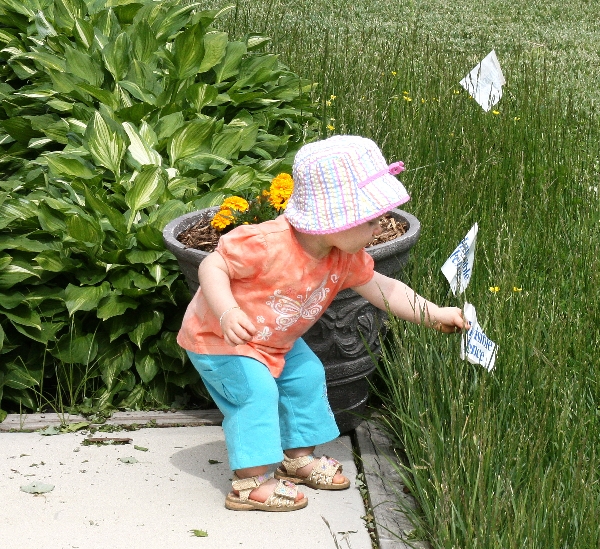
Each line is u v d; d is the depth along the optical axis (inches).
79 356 151.3
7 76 226.1
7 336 151.9
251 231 113.2
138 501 121.9
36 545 111.0
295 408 125.0
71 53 207.2
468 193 196.2
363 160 111.7
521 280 166.2
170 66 212.4
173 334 153.8
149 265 154.5
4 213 160.6
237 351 117.5
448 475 111.7
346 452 137.4
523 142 234.8
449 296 150.8
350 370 137.0
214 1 408.8
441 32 396.5
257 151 199.8
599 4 518.6
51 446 136.9
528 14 488.7
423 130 225.9
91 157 182.9
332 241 112.8
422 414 119.5
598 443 123.5
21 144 201.8
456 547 103.7
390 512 119.6
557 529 97.6
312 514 120.2
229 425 119.6
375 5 484.7
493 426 119.8
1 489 123.5
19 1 237.3
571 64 364.2
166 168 182.4
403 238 135.4
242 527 116.6
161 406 152.7
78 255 157.4
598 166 232.8
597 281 158.2
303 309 118.1
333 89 260.7
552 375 124.0
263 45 241.6
